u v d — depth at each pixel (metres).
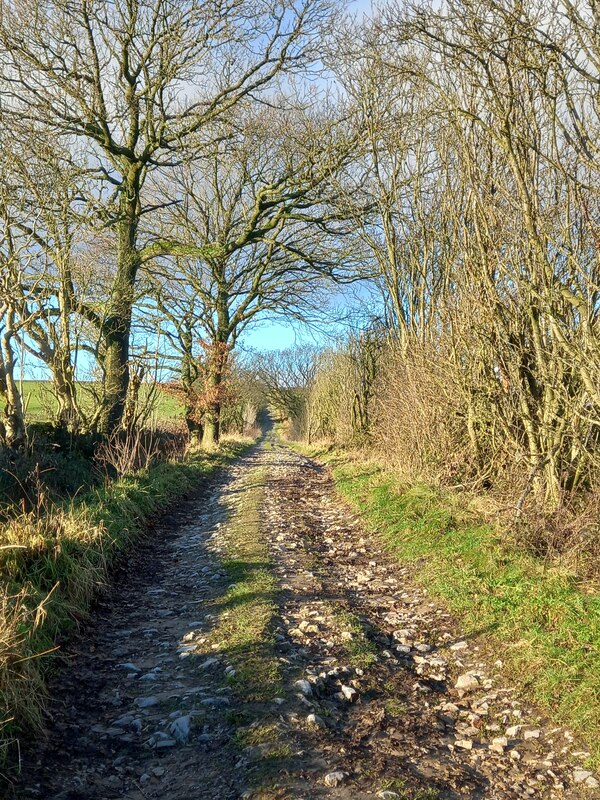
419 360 12.52
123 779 4.01
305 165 21.62
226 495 16.59
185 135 18.77
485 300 9.22
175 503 14.37
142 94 17.38
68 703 5.01
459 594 7.01
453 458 11.33
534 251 7.87
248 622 6.54
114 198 18.05
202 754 4.24
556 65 7.19
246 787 3.79
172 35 16.84
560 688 4.90
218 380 29.36
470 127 9.41
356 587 8.16
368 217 17.31
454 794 3.82
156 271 25.34
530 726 4.64
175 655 5.99
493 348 9.20
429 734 4.55
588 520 7.09
